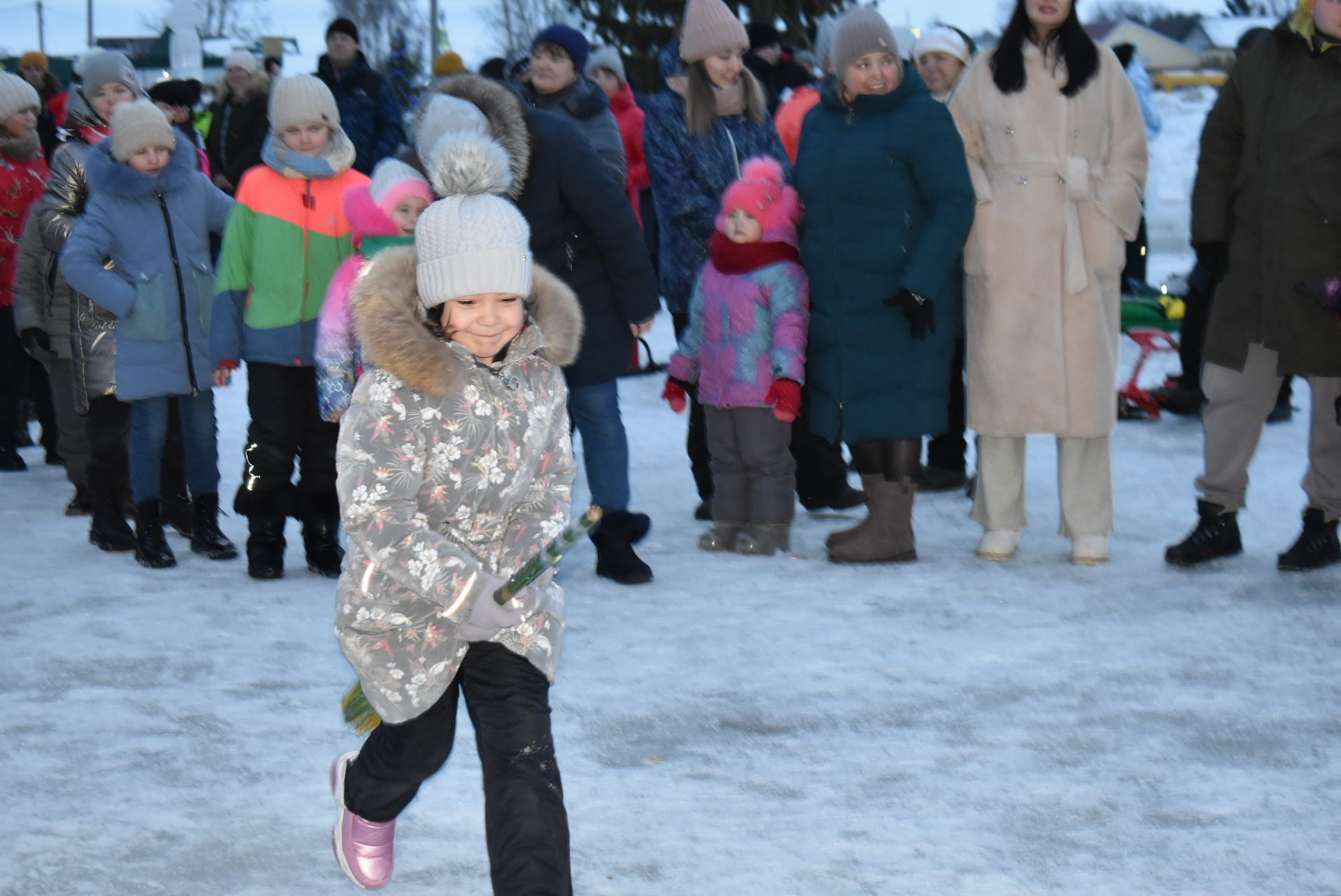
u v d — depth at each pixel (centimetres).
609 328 754
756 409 793
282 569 782
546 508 388
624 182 912
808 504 922
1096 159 759
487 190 375
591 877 423
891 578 754
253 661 632
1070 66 752
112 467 849
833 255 758
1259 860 432
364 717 391
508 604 355
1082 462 775
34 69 1645
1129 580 742
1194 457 1055
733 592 731
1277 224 724
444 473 364
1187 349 1189
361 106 1332
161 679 608
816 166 764
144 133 779
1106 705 563
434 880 426
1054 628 662
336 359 679
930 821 460
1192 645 635
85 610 716
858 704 566
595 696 576
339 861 412
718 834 452
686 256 850
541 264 743
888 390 759
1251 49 746
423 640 369
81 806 479
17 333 1093
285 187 745
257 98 1431
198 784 497
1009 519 790
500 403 369
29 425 1356
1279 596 709
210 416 825
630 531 759
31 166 1082
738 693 580
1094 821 460
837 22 775
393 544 352
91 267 773
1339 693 573
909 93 755
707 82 830
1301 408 1238
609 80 1320
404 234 668
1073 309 757
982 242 762
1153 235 2248
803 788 487
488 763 366
